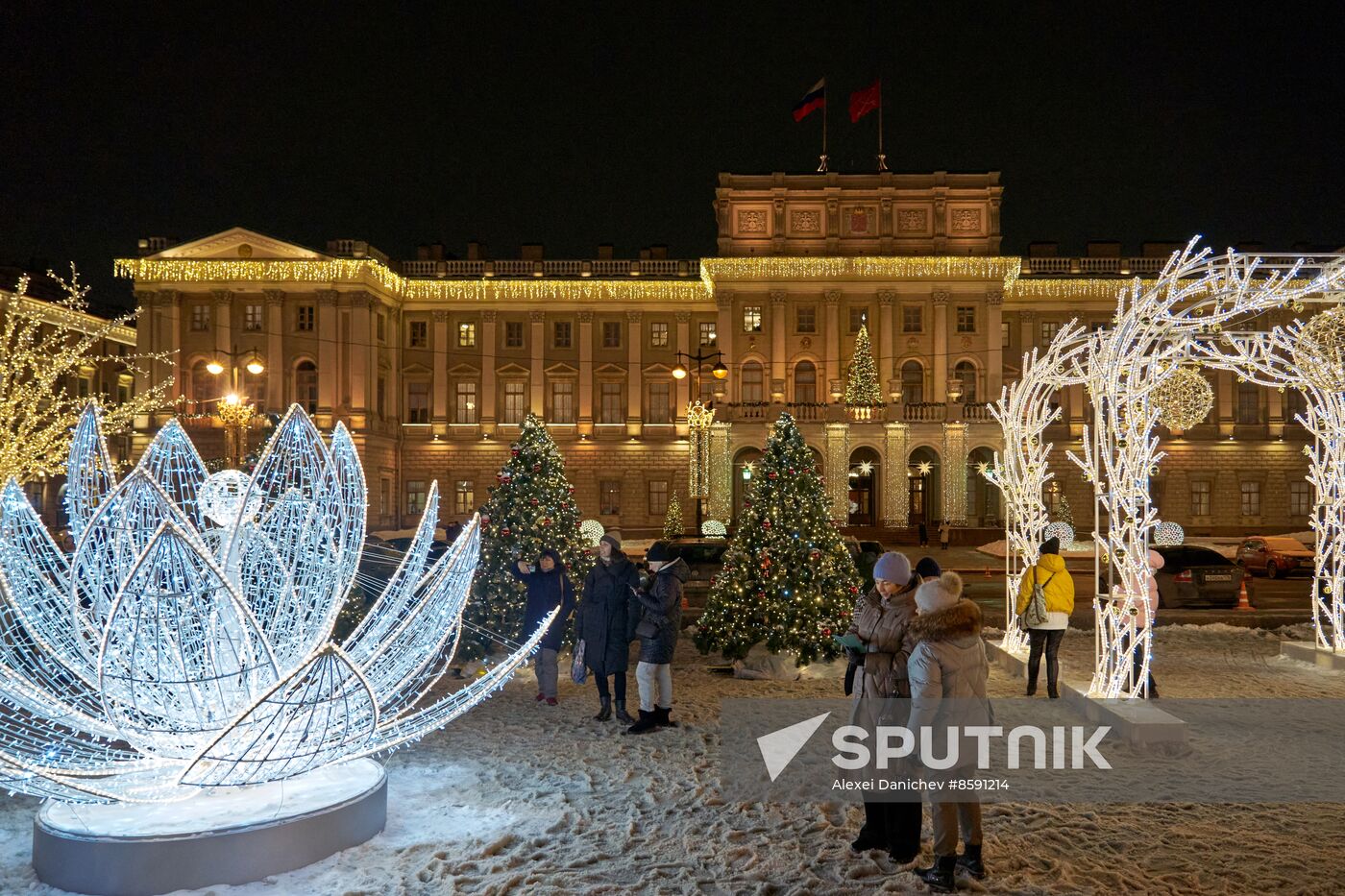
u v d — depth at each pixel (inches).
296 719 268.8
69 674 284.2
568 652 585.0
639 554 1641.2
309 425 312.0
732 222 2299.5
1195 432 2310.5
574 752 385.1
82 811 275.7
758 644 554.3
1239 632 733.9
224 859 253.6
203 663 267.7
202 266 2218.3
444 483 2406.5
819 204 2285.9
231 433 1138.7
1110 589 452.1
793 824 298.4
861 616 280.5
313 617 304.3
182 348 2233.0
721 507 2181.3
